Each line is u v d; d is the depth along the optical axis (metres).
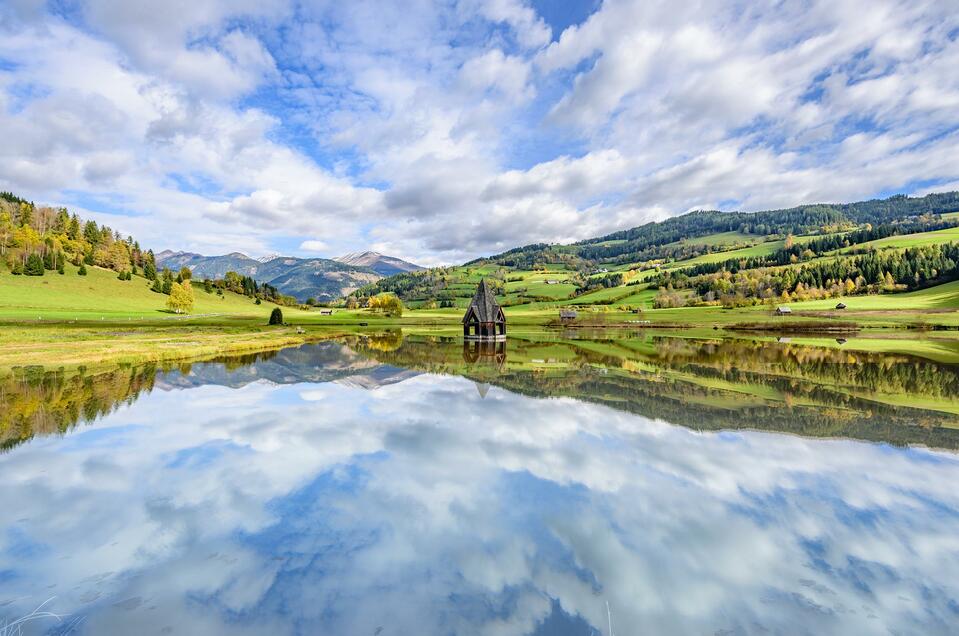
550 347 51.59
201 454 13.34
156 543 8.38
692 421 17.17
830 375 28.89
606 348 50.12
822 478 11.56
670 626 6.17
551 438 14.94
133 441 14.59
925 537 8.64
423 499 10.27
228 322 98.12
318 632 6.07
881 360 37.19
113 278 150.88
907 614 6.48
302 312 176.12
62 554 7.96
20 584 7.08
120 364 32.25
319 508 9.82
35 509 9.76
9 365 30.11
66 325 68.12
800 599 6.79
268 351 44.34
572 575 7.40
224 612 6.46
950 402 20.70
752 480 11.41
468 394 22.53
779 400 21.06
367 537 8.62
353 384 25.55
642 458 13.05
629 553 8.03
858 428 16.23
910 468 12.30
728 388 24.20
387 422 16.98
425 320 130.50
